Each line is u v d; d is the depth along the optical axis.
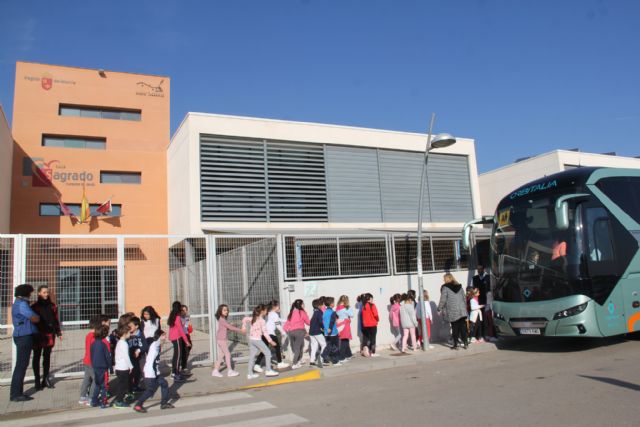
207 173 19.50
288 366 11.02
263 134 20.45
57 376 9.99
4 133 20.69
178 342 10.02
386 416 6.64
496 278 12.38
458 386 8.36
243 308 13.38
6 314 9.81
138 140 25.06
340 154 21.86
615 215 11.44
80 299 10.64
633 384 7.64
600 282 10.73
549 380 8.34
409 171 23.16
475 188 24.41
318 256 12.88
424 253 14.63
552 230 11.27
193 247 14.02
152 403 8.41
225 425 6.67
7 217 21.70
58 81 24.38
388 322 13.54
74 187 23.62
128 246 13.37
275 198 20.33
